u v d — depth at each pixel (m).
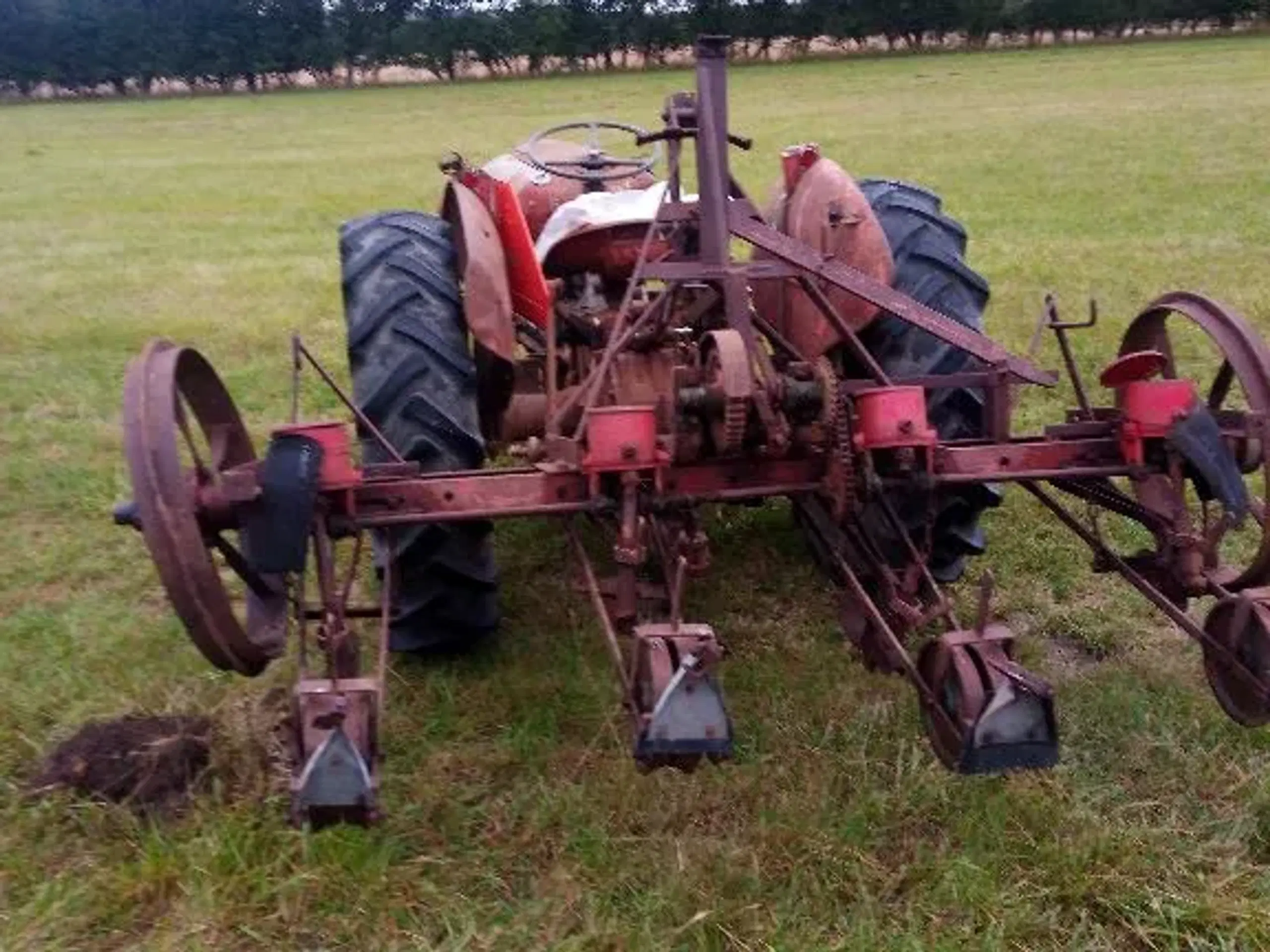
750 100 33.31
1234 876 3.00
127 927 3.05
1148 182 15.17
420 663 4.25
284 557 3.05
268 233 14.95
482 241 4.07
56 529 5.62
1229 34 51.09
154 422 2.92
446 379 3.98
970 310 4.20
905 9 51.41
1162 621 4.42
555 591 4.78
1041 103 28.56
